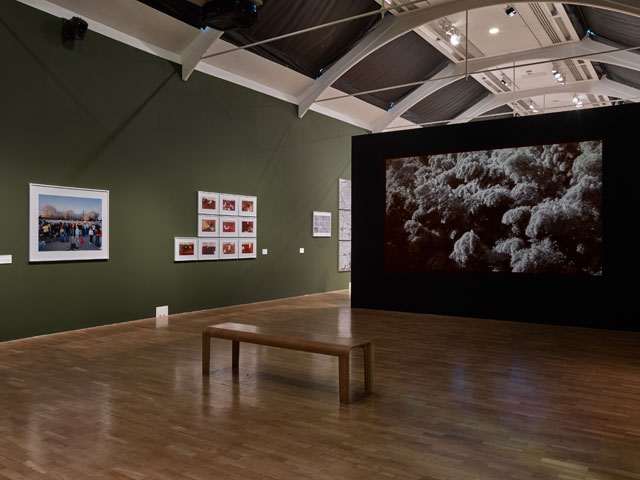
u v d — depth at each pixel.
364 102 14.59
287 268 12.57
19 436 3.64
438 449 3.43
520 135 9.00
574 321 8.52
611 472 3.09
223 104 10.73
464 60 13.55
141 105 9.02
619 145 8.15
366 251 10.67
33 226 7.40
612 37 11.53
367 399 4.54
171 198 9.57
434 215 9.88
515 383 5.05
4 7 7.08
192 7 9.09
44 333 7.56
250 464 3.18
